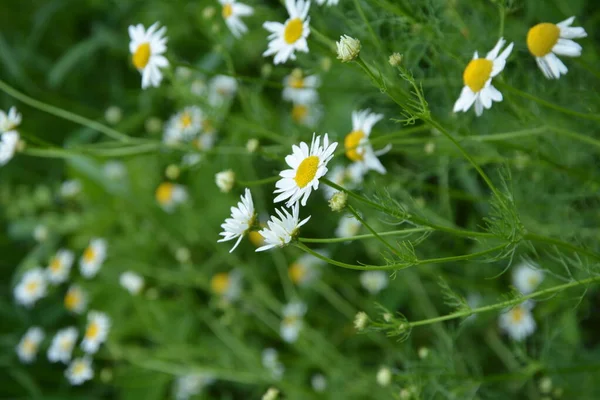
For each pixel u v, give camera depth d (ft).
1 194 2.92
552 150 1.94
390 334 1.62
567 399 1.93
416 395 1.77
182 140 2.23
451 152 1.90
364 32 1.91
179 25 2.76
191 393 2.43
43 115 3.11
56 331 2.87
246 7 1.96
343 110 2.22
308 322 2.40
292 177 1.53
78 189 2.81
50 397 2.61
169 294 2.70
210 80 2.48
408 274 2.15
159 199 2.62
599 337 2.06
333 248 2.32
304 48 1.79
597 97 1.85
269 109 2.43
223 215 2.56
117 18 3.13
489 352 2.16
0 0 3.23
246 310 2.44
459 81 1.88
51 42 3.29
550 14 1.98
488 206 2.06
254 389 2.41
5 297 2.97
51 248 2.83
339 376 2.21
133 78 3.17
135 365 2.51
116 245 2.70
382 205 1.58
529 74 1.85
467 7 2.00
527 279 2.03
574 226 1.97
